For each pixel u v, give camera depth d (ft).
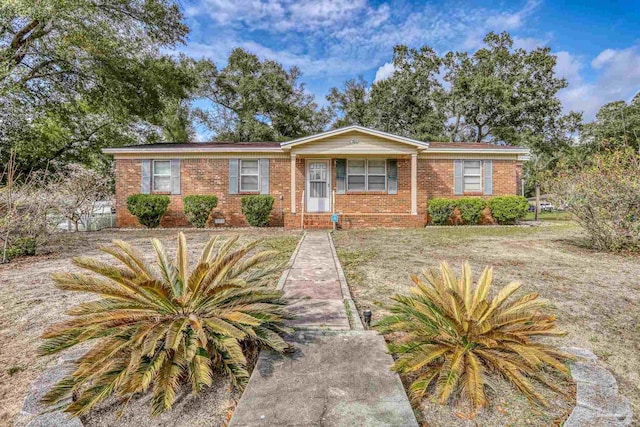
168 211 40.86
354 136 38.58
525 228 36.55
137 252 8.87
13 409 6.37
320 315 10.74
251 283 9.37
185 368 7.00
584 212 22.72
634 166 20.95
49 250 23.71
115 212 44.45
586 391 6.70
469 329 7.06
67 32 37.78
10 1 32.65
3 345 9.09
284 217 39.19
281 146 38.65
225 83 88.22
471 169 42.01
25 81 41.60
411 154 38.88
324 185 41.93
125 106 48.14
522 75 77.30
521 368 6.79
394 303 12.14
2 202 20.95
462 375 6.76
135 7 42.88
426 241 27.27
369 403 6.15
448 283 8.87
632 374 7.72
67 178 37.37
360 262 19.02
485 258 20.25
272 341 7.50
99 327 6.66
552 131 77.20
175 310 7.72
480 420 6.02
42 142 47.75
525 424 5.93
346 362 7.61
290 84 95.40
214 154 41.06
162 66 51.90
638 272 16.70
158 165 41.24
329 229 37.01
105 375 6.19
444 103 81.61
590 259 19.89
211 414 6.22
